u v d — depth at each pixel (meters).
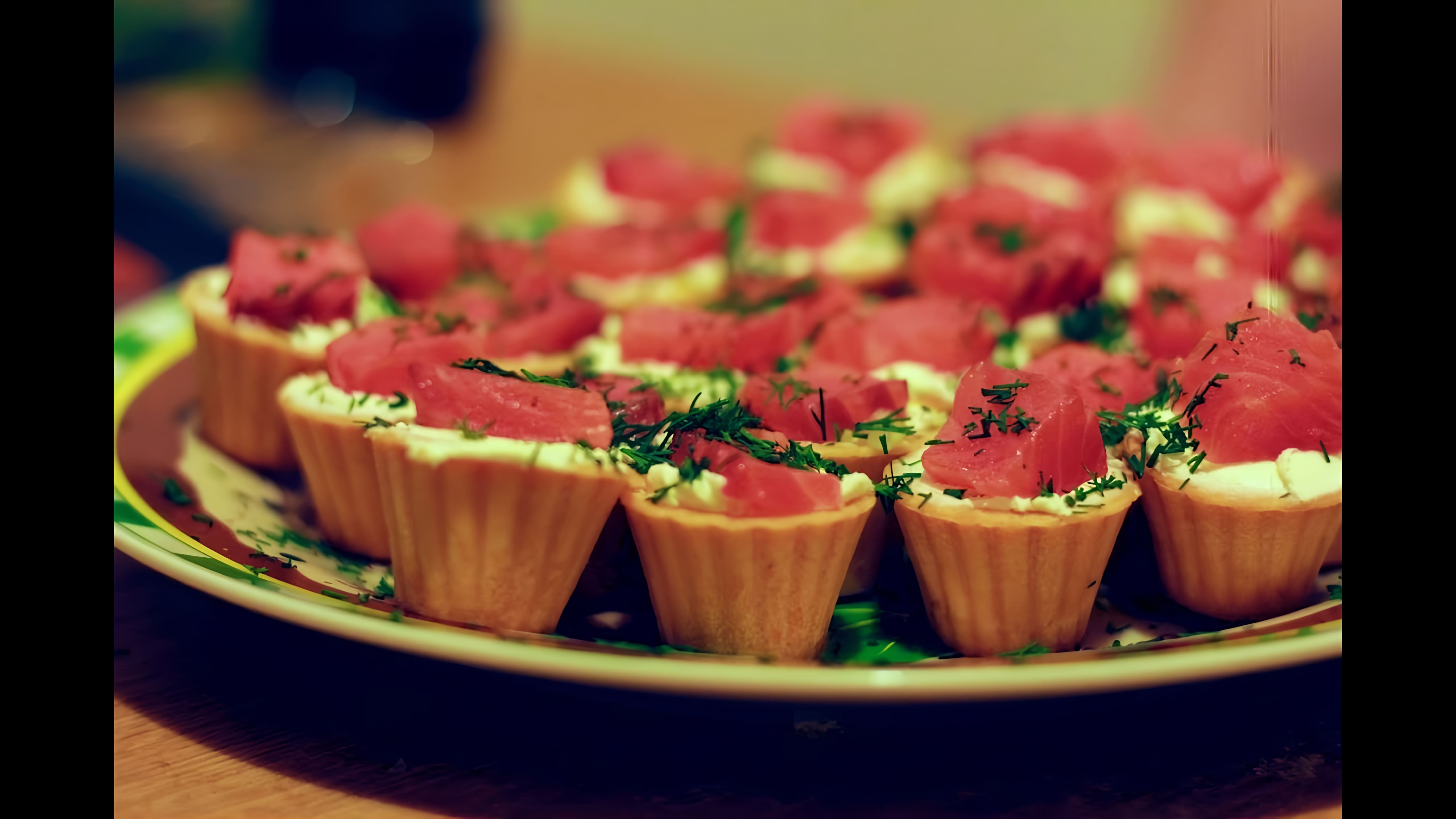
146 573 0.45
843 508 0.41
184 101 0.86
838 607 0.44
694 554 0.41
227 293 0.49
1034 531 0.41
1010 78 1.23
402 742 0.40
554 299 0.50
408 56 0.99
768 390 0.44
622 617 0.43
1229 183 0.61
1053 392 0.42
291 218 0.74
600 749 0.40
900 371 0.47
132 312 0.54
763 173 0.70
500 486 0.41
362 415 0.44
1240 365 0.43
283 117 0.88
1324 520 0.42
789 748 0.40
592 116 1.08
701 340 0.48
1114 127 0.70
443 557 0.42
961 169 0.72
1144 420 0.44
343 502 0.45
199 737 0.40
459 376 0.42
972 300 0.53
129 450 0.47
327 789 0.39
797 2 1.28
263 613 0.40
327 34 0.94
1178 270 0.51
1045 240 0.55
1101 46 1.20
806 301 0.51
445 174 0.89
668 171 0.66
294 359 0.48
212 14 0.92
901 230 0.61
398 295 0.53
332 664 0.42
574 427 0.42
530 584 0.42
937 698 0.37
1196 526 0.43
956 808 0.38
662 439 0.43
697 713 0.39
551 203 0.81
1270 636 0.39
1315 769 0.39
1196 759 0.40
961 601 0.42
